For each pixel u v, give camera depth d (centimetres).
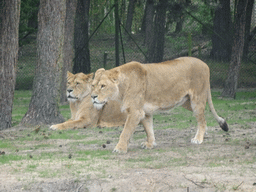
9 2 1213
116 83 790
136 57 3562
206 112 1539
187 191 530
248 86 2794
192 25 3828
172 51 3725
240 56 2138
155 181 570
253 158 721
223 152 791
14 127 1223
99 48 3941
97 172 628
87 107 1173
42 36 1257
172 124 1266
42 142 971
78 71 2489
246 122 1271
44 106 1253
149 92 835
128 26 4694
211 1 2770
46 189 565
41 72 1259
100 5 5097
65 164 698
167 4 2295
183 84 888
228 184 548
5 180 597
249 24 3331
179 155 771
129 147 888
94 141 963
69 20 1861
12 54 1238
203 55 3575
